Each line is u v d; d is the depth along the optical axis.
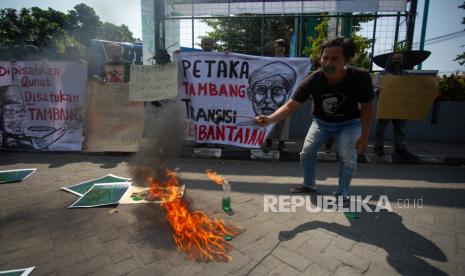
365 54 7.78
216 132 5.69
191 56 5.54
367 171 4.80
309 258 2.33
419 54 6.08
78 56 7.86
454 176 4.55
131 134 5.55
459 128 6.91
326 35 8.61
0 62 5.57
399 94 5.07
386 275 2.13
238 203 3.40
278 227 2.83
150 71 5.32
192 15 7.25
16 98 5.69
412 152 5.92
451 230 2.82
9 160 5.27
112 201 3.38
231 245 2.51
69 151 5.71
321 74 3.11
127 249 2.45
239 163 5.19
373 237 2.67
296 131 7.21
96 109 5.55
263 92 5.49
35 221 2.96
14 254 2.39
